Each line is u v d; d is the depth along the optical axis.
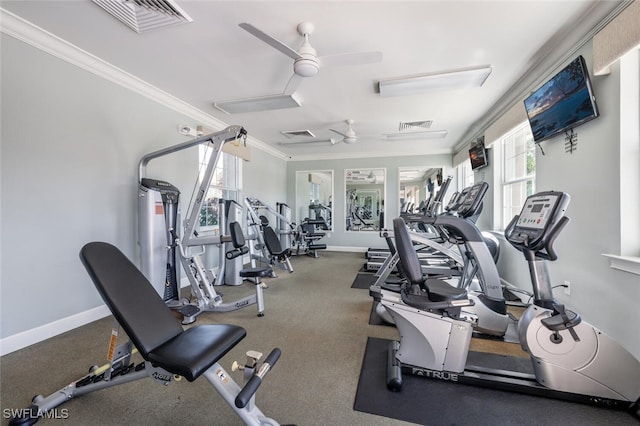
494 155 4.07
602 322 2.04
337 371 1.87
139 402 1.57
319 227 7.45
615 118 1.91
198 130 4.04
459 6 1.95
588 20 2.05
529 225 1.70
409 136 5.39
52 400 1.49
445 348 1.72
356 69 2.81
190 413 1.49
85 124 2.66
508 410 1.49
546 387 1.57
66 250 2.51
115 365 1.53
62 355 2.07
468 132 5.12
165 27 2.19
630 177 1.86
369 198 8.66
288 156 7.38
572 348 1.53
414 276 1.80
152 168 3.40
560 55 2.46
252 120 4.46
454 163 6.36
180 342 1.39
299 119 4.40
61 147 2.47
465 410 1.49
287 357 2.05
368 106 3.83
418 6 1.95
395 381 1.64
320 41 2.36
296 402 1.57
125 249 3.04
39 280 2.32
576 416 1.44
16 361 1.98
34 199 2.29
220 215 4.11
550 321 1.55
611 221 1.95
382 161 6.94
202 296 2.86
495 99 3.57
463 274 2.88
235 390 1.26
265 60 2.68
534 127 2.66
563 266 2.44
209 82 3.15
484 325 2.34
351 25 2.15
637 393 1.44
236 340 1.44
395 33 2.24
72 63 2.53
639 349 1.76
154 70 2.88
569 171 2.37
